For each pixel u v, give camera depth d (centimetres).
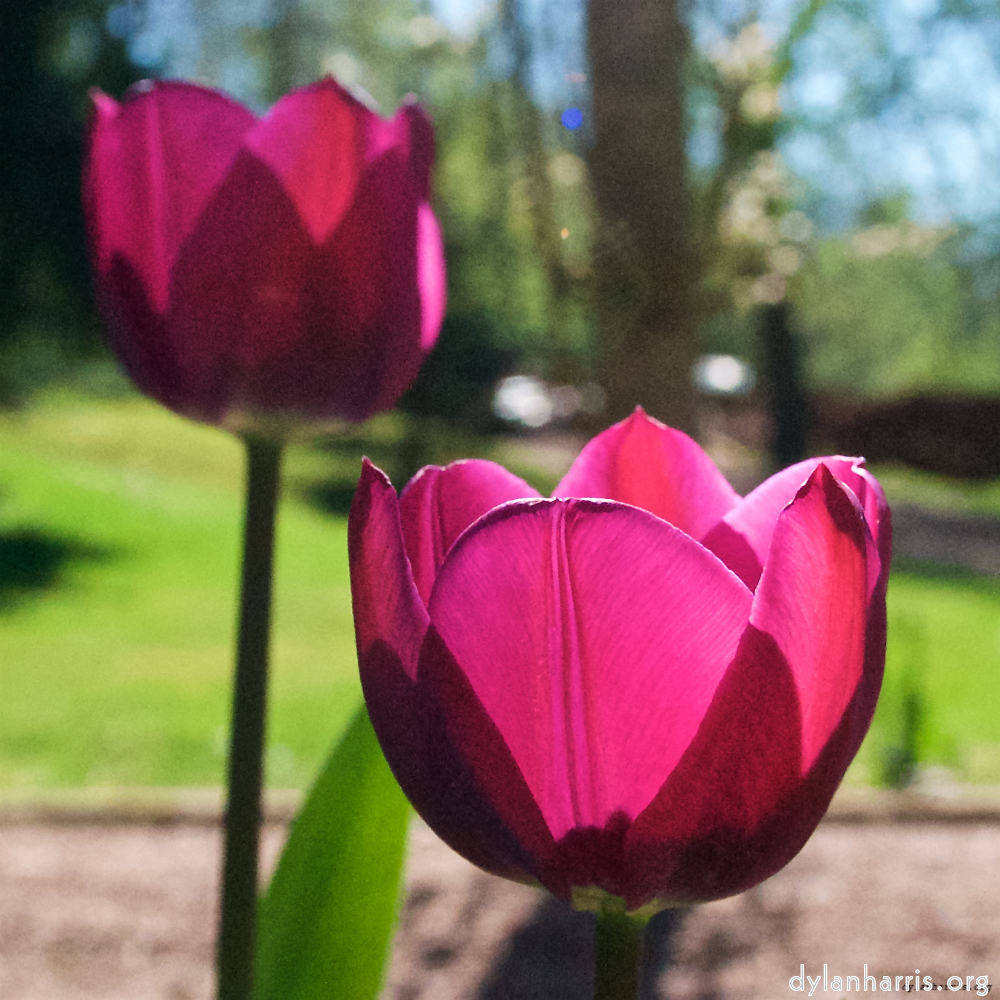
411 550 65
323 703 631
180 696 648
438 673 55
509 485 70
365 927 100
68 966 343
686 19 377
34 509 1298
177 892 399
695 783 53
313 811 101
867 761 556
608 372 380
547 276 385
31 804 470
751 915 379
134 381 94
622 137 371
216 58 1631
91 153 93
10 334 1273
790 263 387
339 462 2042
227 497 1602
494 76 397
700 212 376
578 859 56
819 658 53
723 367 3173
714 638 53
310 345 88
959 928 366
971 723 609
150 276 90
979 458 2866
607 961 58
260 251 86
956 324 2662
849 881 407
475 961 351
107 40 1266
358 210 87
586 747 54
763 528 71
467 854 59
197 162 90
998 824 470
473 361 2256
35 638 790
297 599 960
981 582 1202
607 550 53
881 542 63
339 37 1395
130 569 1068
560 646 54
